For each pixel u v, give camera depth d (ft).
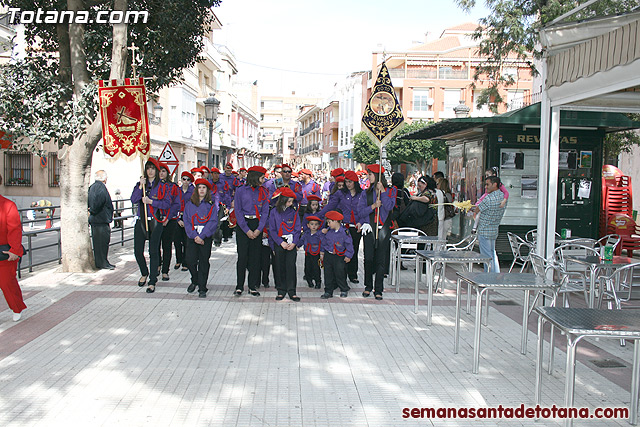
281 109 362.33
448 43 154.40
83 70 33.24
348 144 173.58
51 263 38.86
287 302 27.53
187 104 100.32
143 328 22.43
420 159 121.49
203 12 36.37
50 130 32.73
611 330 12.92
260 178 28.07
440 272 32.07
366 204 28.68
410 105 143.95
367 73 157.58
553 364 18.75
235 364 18.51
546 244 27.12
